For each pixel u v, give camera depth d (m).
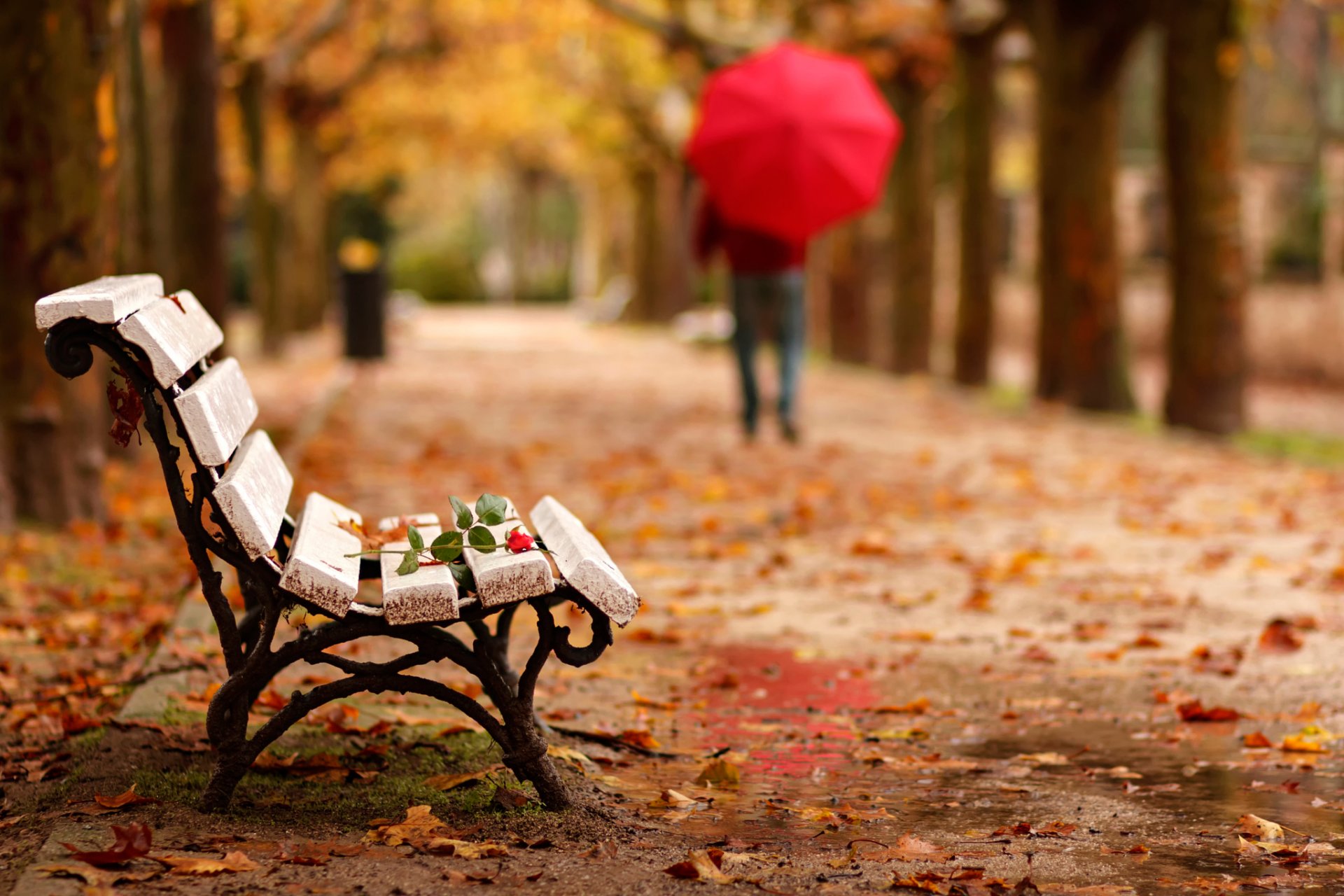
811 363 27.53
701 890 3.39
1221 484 11.59
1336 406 23.50
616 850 3.63
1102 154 18.33
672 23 24.78
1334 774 4.50
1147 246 33.66
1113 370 18.53
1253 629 6.56
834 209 12.97
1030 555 8.25
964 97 22.44
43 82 8.38
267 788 4.06
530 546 3.99
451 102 38.00
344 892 3.27
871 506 10.24
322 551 4.03
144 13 12.71
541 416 16.44
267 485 4.17
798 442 13.80
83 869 3.27
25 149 8.43
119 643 6.01
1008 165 39.84
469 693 5.22
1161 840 3.88
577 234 83.25
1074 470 12.13
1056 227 18.66
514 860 3.54
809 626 6.71
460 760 4.36
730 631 6.60
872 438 14.62
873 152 13.12
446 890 3.31
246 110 25.05
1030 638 6.46
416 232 79.19
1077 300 18.52
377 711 4.89
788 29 24.80
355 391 19.47
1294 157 28.86
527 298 67.38
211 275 17.08
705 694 5.53
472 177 74.06
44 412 8.64
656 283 43.31
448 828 3.73
